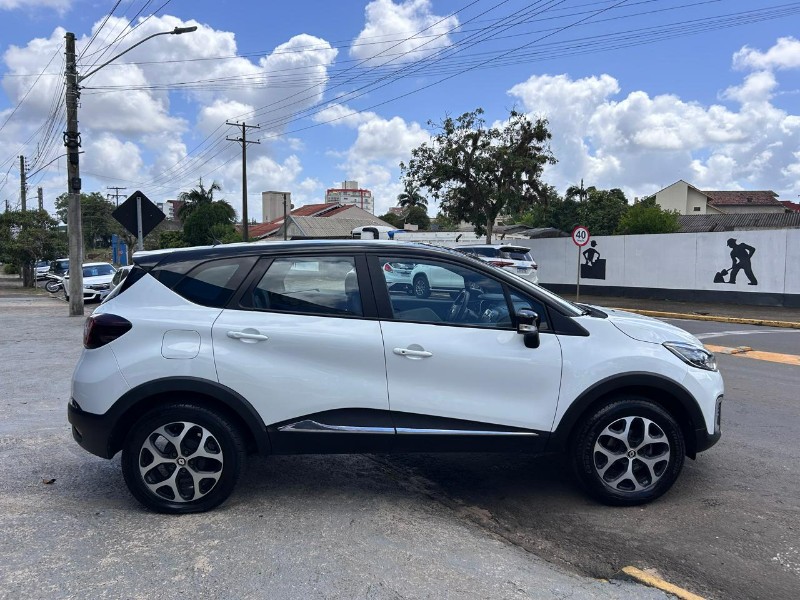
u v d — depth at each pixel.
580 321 4.05
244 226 41.47
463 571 3.19
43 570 3.13
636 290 23.03
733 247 20.03
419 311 4.00
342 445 3.85
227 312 3.87
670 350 4.07
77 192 16.61
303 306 3.92
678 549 3.56
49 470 4.61
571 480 4.62
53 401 6.67
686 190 70.25
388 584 3.03
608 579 3.19
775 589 3.14
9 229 39.72
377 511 3.96
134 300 3.91
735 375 8.59
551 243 26.09
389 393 3.85
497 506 4.16
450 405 3.88
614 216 56.19
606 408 3.99
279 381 3.79
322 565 3.22
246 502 4.06
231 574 3.12
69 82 16.45
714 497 4.30
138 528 3.64
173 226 89.38
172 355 3.75
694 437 4.12
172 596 2.91
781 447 5.40
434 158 25.81
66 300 24.33
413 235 30.64
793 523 3.90
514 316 4.01
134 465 3.79
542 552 3.52
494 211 25.84
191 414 3.79
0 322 14.62
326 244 4.06
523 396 3.93
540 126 25.03
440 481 4.58
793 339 12.59
